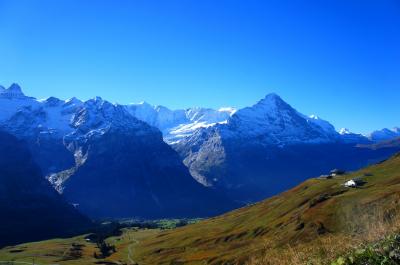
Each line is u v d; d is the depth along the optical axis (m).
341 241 24.47
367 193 138.00
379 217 26.05
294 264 23.39
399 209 28.47
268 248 31.86
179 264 168.38
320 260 21.77
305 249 25.19
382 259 17.44
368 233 23.50
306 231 121.19
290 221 173.62
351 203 118.62
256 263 27.77
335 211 128.88
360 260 17.95
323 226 118.31
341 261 18.27
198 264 146.75
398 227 22.00
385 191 121.94
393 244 18.08
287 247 27.91
